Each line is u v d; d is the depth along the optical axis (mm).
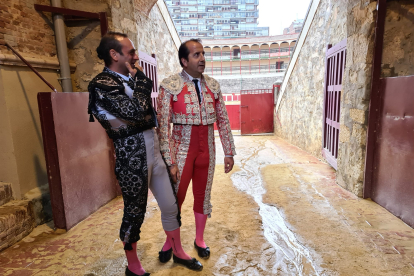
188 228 2375
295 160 4941
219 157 5543
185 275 1720
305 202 2879
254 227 2361
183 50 1644
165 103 1647
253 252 1964
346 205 2748
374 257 1850
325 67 4590
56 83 3002
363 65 2771
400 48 2662
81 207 2578
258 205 2875
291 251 1967
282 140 7586
